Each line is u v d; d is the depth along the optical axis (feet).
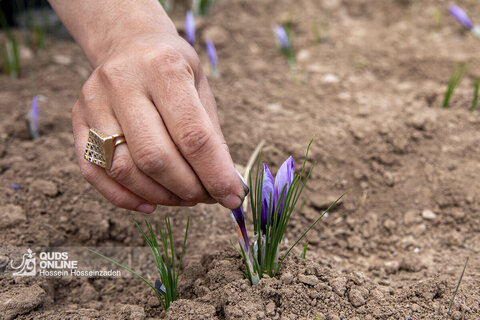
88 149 1.40
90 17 1.55
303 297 1.49
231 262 1.59
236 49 2.86
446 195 1.94
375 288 1.58
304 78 2.57
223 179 1.35
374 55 2.74
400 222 1.90
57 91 2.46
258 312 1.44
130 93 1.37
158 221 1.84
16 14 3.07
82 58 2.77
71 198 1.88
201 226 1.83
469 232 1.84
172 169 1.35
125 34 1.51
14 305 1.50
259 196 1.46
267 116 2.23
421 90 2.41
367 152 2.07
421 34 2.89
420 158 2.06
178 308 1.47
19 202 1.84
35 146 2.07
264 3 3.25
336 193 1.96
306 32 3.00
